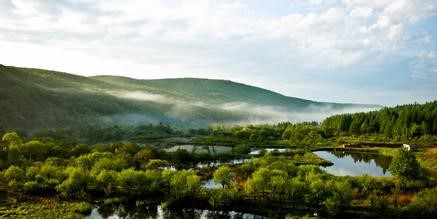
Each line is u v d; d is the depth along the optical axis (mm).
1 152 148625
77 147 172125
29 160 144750
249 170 143750
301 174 122312
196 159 178625
